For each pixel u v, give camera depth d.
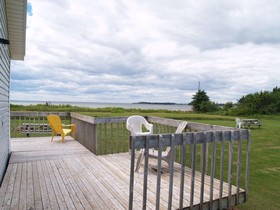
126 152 5.29
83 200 2.67
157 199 2.21
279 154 6.57
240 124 13.14
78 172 3.72
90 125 5.31
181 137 2.35
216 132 2.64
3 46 3.35
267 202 3.34
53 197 2.75
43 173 3.67
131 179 2.08
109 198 2.73
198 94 39.59
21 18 3.79
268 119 25.86
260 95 32.53
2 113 3.37
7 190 2.95
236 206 3.19
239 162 2.89
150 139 2.14
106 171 3.79
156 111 29.94
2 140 3.39
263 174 4.68
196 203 2.58
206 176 3.65
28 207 2.48
